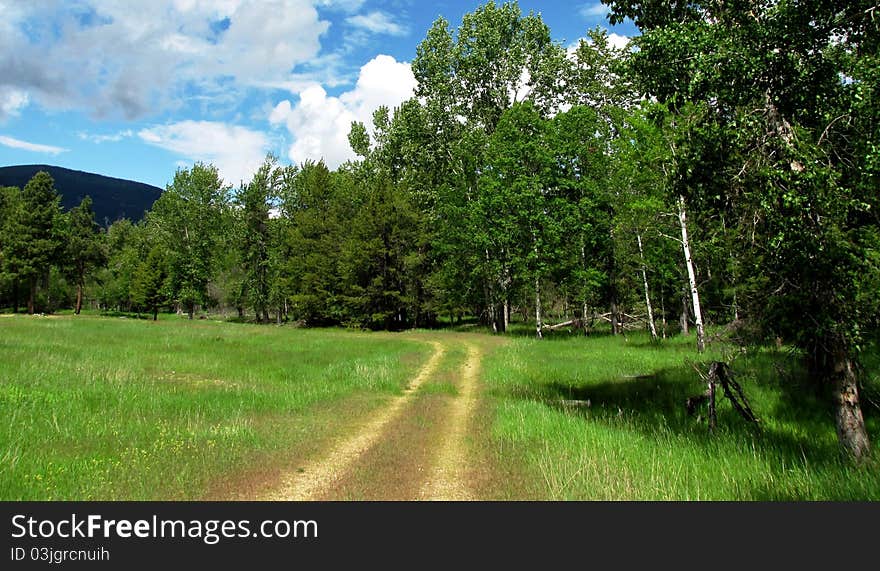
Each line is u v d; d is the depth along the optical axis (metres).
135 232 90.19
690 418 11.49
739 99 8.05
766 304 9.51
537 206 35.38
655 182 22.92
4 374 13.67
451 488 6.96
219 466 7.51
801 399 11.75
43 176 65.31
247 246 61.41
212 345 25.12
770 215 7.87
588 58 35.75
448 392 15.27
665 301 39.31
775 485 7.06
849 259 7.67
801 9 7.61
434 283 46.16
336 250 52.28
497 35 39.69
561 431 9.84
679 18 9.55
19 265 62.91
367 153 60.41
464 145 41.00
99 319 47.81
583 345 27.84
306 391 14.28
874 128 7.55
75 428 9.02
